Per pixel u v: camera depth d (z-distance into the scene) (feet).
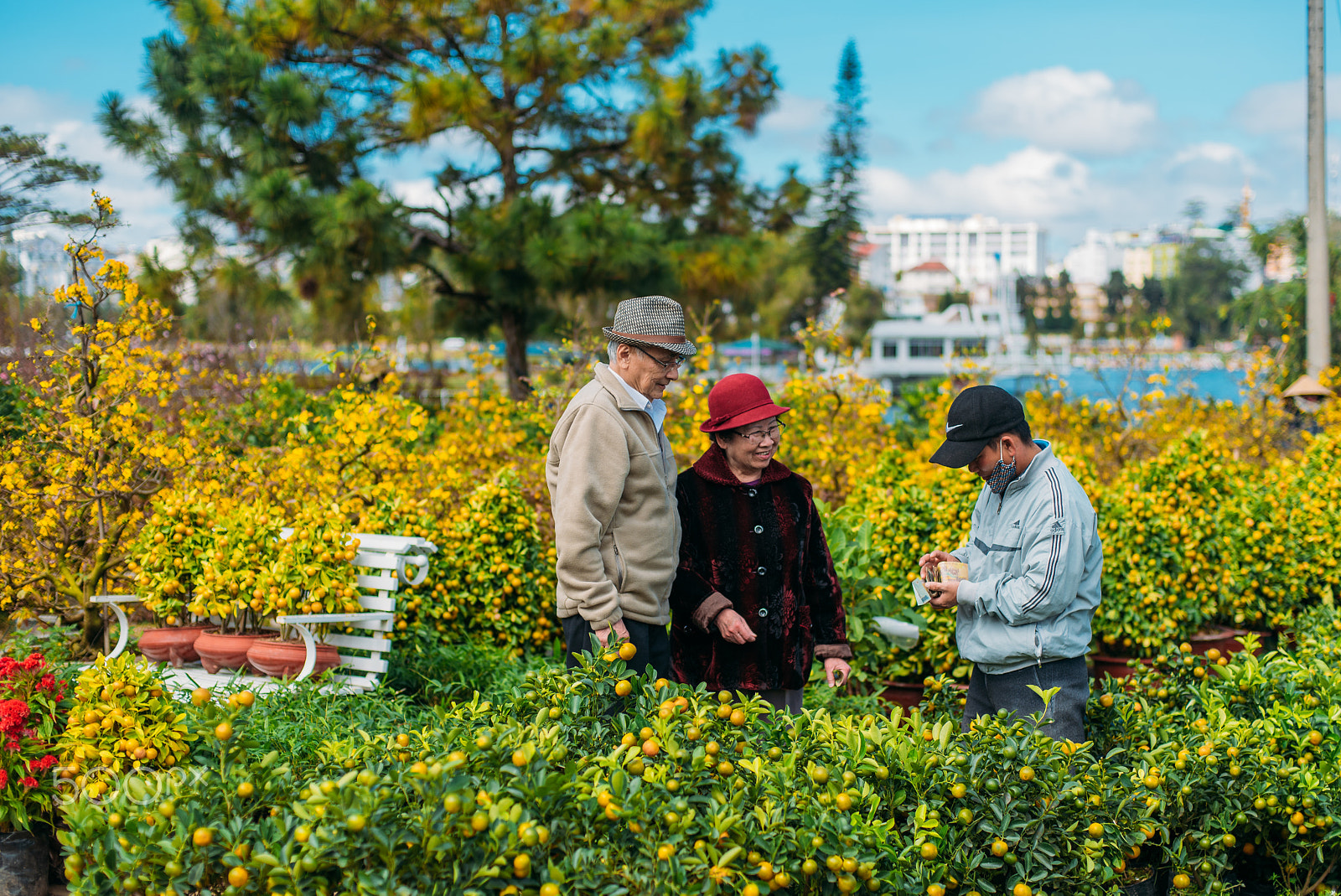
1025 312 380.37
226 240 44.80
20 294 35.06
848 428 25.29
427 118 40.34
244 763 7.26
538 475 20.35
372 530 15.24
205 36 41.19
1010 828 7.54
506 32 46.60
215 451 17.34
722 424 10.14
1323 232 37.45
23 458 15.44
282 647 12.60
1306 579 17.99
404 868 6.08
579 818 6.57
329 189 44.04
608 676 8.10
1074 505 9.16
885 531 16.29
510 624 15.85
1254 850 9.44
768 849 6.57
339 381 22.41
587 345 23.99
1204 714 10.17
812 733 8.01
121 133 41.29
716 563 10.27
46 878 9.48
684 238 49.14
